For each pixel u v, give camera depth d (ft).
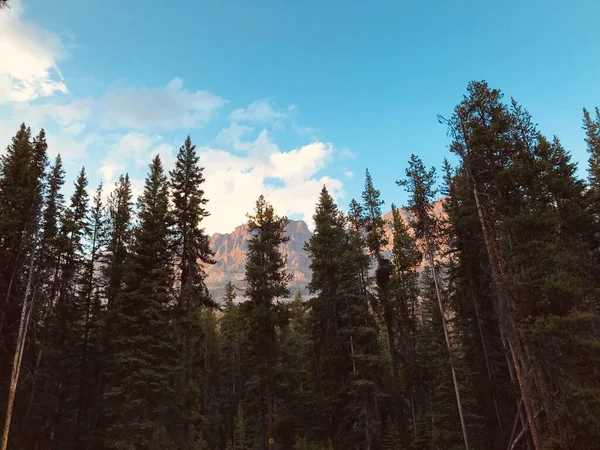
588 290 81.41
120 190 129.70
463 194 92.17
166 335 94.38
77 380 106.52
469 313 107.24
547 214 76.02
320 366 116.88
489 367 99.35
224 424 190.29
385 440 107.14
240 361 197.98
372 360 101.86
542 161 83.25
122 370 89.25
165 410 86.69
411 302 139.74
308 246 124.36
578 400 62.90
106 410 88.94
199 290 98.07
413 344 133.08
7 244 94.73
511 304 73.05
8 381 94.17
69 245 109.09
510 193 82.74
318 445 129.39
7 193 98.58
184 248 98.07
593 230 97.76
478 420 99.55
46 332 103.65
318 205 129.59
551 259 72.18
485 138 82.74
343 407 107.04
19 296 94.38
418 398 127.95
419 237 99.25
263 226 120.78
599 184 119.96
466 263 105.81
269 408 108.27
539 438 65.72
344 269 116.37
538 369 68.80
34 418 92.73
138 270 98.27
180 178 102.53
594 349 66.80
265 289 114.52
